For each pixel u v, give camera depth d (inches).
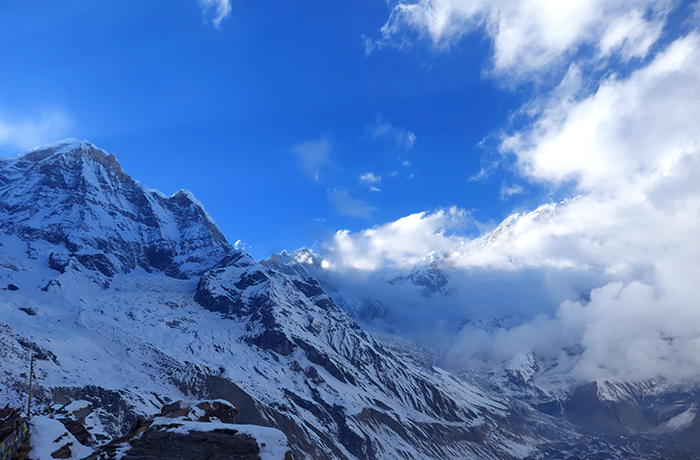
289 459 1382.9
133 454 1338.6
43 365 7308.1
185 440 1387.8
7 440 1373.0
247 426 1473.9
